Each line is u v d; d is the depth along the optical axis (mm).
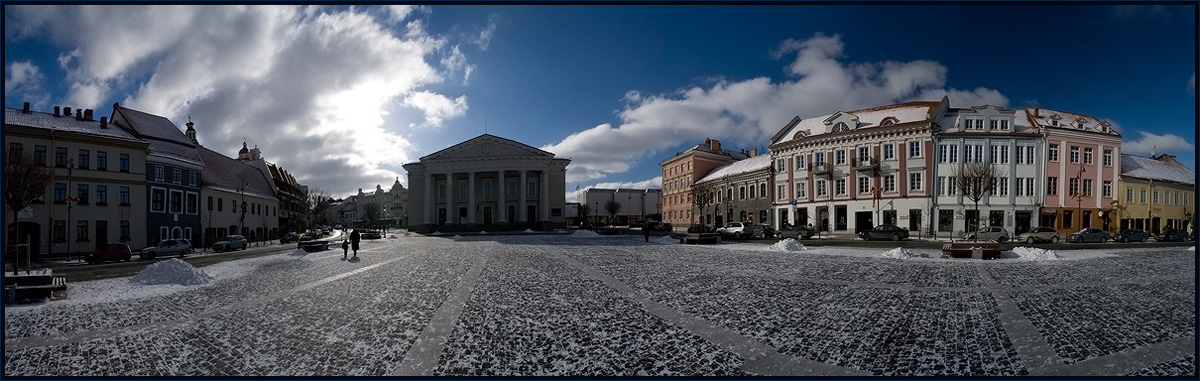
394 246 40438
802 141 59156
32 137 39312
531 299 12750
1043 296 12461
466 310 11430
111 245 33469
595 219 119125
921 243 37031
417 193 88750
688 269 18984
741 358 7840
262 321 10617
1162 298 12109
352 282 16578
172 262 17359
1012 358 7699
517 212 85625
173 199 49594
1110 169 52562
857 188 54344
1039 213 49750
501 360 7883
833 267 19172
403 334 9422
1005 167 49906
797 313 10734
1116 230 51906
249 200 67562
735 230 47688
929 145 50281
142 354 8422
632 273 17938
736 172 70562
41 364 7977
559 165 86938
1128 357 7660
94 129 44344
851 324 9750
